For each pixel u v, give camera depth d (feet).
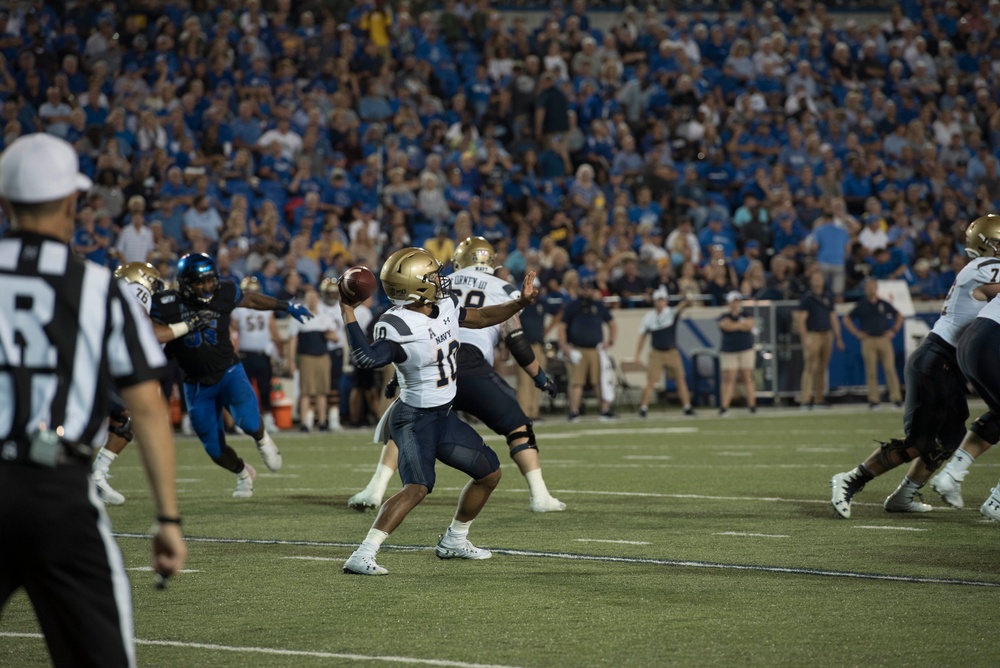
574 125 281.33
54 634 38.91
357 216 238.89
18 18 261.85
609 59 295.07
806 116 294.25
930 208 277.44
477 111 283.18
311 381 199.41
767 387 234.17
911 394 96.22
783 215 262.47
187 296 110.01
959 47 332.39
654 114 289.53
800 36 321.73
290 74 265.75
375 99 271.69
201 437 114.21
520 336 106.42
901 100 307.78
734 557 81.76
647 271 242.78
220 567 80.89
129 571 79.82
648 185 268.82
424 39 289.74
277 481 132.57
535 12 321.11
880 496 111.14
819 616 64.18
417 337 78.69
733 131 289.12
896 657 55.77
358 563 77.61
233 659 56.90
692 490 117.39
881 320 223.30
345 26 277.64
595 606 67.41
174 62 264.31
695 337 236.63
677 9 331.16
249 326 191.31
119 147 237.45
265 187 244.83
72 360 38.68
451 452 80.64
